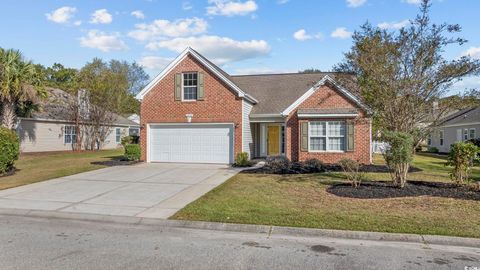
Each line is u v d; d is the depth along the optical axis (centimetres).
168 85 1958
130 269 483
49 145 2827
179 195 1026
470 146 1051
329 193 995
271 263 508
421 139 1054
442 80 987
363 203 862
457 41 998
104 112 3316
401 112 1022
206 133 1917
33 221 775
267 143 2216
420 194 946
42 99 2331
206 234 666
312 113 1786
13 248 576
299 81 2280
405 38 992
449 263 509
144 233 674
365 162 1753
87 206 889
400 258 530
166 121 1956
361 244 600
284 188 1094
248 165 1764
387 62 1004
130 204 909
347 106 1797
